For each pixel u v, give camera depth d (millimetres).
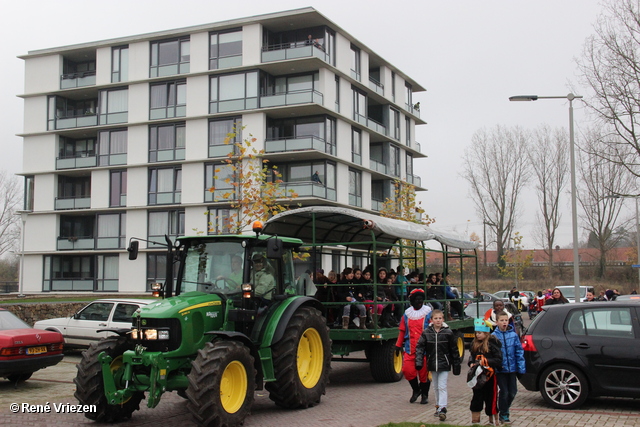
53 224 43938
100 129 42812
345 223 14281
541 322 10352
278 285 10648
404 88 50594
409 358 10625
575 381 9883
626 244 75312
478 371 8273
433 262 34562
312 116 39031
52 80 44125
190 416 9938
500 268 55125
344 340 12859
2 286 53094
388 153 46969
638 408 9969
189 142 39750
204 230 39375
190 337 9008
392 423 8539
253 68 38375
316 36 39219
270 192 20922
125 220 42000
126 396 8828
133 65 41625
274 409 10391
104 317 16266
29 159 44594
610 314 9984
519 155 58469
